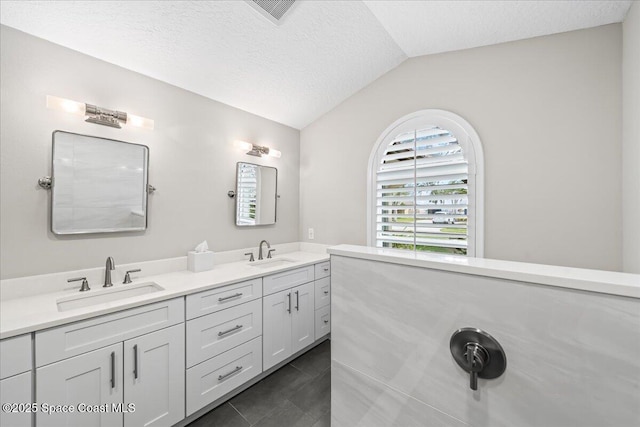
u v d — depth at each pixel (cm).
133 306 137
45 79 153
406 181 235
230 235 247
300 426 160
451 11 168
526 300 67
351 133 271
